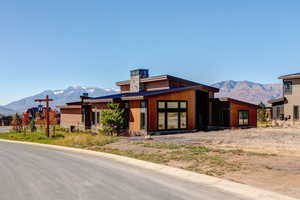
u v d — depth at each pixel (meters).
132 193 8.77
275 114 44.72
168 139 24.34
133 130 30.27
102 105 34.50
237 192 8.84
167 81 36.81
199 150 17.44
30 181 10.48
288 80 41.50
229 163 13.16
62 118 46.38
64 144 24.56
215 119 37.84
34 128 39.22
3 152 19.61
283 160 13.45
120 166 13.70
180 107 31.19
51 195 8.56
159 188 9.41
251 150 17.12
